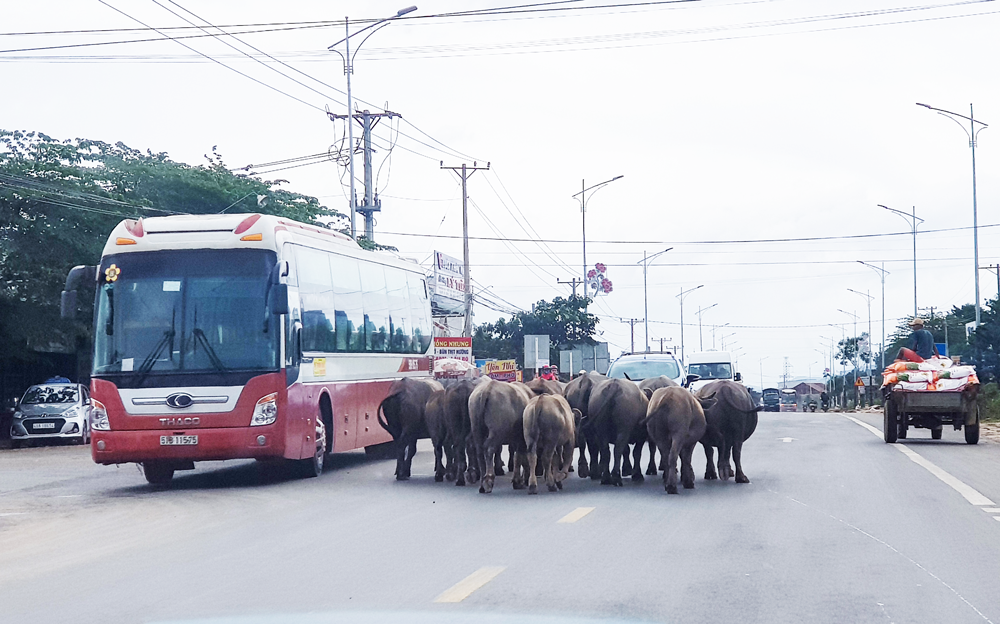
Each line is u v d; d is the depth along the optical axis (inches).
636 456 657.0
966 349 1831.9
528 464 661.3
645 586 337.1
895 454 817.5
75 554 442.6
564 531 451.2
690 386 1050.1
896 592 327.9
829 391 4943.4
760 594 325.1
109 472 869.2
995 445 916.6
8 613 326.6
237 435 670.5
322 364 761.0
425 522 494.0
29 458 1056.8
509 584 342.6
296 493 647.1
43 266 1311.5
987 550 398.9
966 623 290.4
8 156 1344.7
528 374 2190.0
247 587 352.2
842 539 424.2
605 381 637.9
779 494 571.2
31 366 1505.9
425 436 721.6
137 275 687.7
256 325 680.4
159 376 674.2
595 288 2984.7
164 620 308.8
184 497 647.8
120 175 1393.9
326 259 783.7
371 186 1771.7
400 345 952.3
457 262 2532.0
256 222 693.3
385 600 323.9
